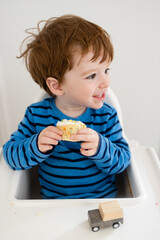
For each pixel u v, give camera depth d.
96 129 0.74
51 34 0.61
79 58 0.57
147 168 0.72
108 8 0.97
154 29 1.02
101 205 0.51
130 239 0.48
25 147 0.66
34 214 0.55
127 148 0.74
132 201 0.57
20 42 1.02
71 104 0.70
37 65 0.67
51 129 0.60
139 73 1.14
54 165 0.74
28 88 1.15
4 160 0.74
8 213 0.55
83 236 0.49
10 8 0.95
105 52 0.59
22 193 0.69
